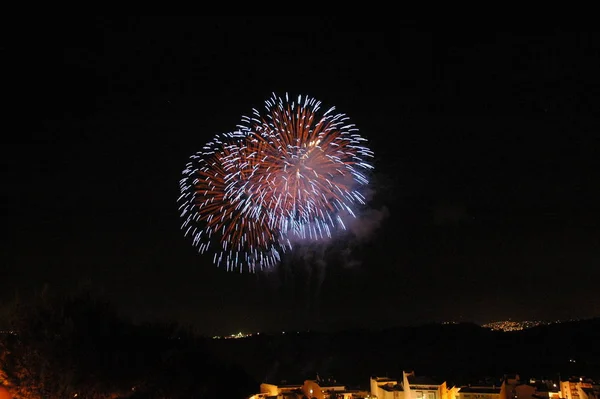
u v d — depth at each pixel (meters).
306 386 72.31
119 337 29.56
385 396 72.75
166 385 29.36
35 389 24.86
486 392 67.88
